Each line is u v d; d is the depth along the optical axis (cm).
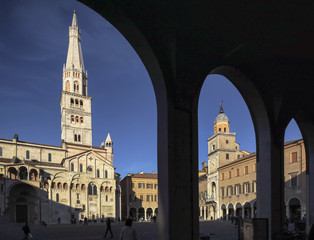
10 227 4309
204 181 8038
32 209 6131
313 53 1088
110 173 7462
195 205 837
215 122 8025
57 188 6581
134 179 8938
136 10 752
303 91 1293
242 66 1102
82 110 8306
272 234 1181
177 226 797
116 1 726
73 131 8038
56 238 2252
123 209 9244
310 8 843
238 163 6084
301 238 1094
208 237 1348
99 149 8256
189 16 808
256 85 1188
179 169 827
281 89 1247
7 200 5756
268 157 1243
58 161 7350
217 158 7169
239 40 944
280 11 854
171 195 802
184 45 864
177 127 841
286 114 1288
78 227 4159
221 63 986
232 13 834
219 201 6912
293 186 4306
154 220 5759
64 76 8488
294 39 995
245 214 5831
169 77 849
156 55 822
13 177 6097
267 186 1234
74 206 6688
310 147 1523
